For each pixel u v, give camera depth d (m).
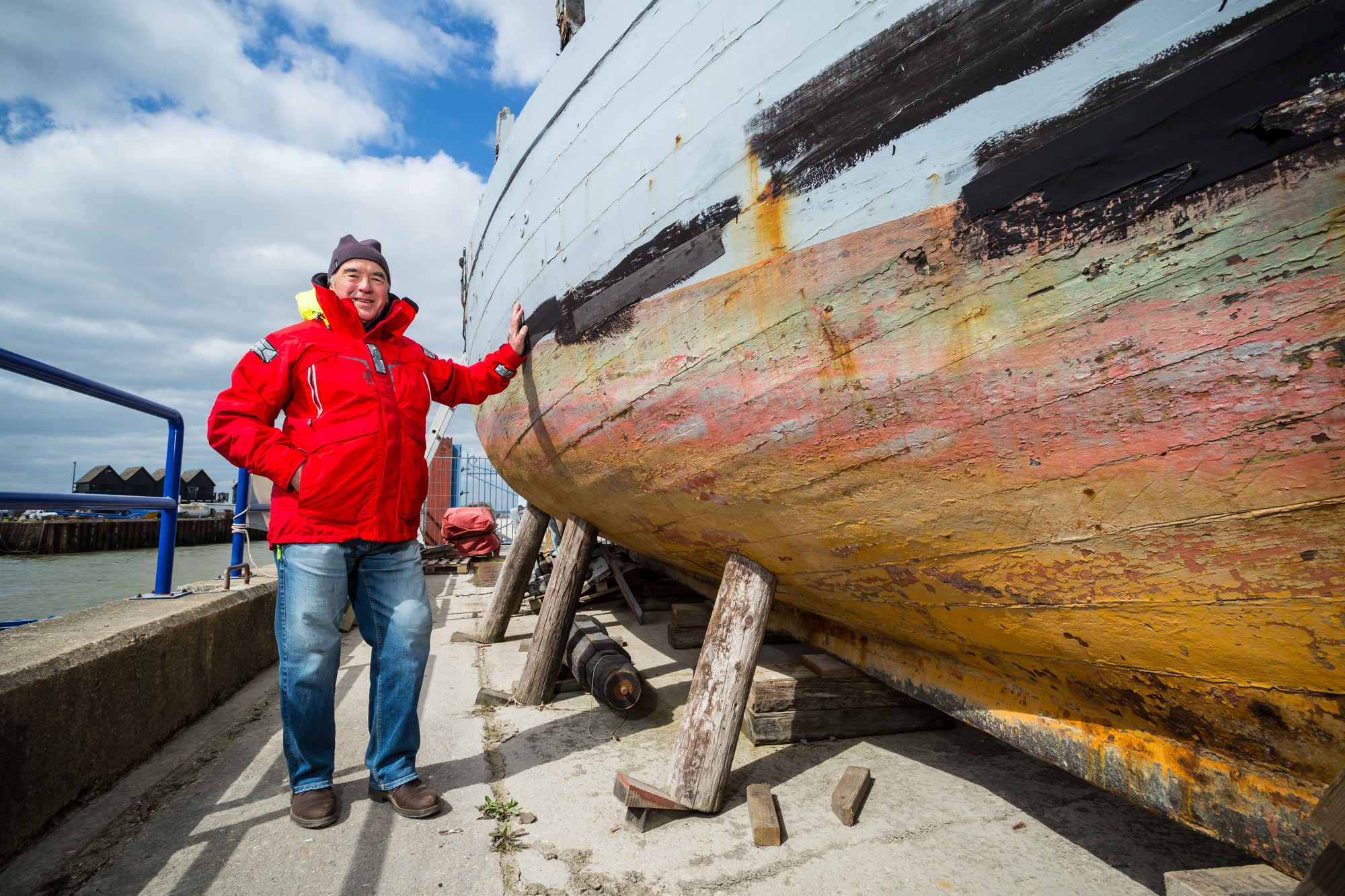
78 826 1.75
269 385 1.78
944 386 1.17
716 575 2.69
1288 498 0.93
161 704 2.30
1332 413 0.85
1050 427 1.09
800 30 1.27
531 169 2.24
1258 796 1.18
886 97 1.16
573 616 3.01
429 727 2.58
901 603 1.67
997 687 1.74
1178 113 0.88
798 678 2.45
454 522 8.45
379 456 1.83
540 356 2.24
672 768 1.89
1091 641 1.31
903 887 1.49
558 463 2.45
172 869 1.57
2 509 2.07
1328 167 0.78
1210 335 0.91
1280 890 1.10
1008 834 1.73
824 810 1.87
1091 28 0.94
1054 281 1.01
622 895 1.47
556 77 2.06
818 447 1.40
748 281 1.38
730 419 1.53
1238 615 1.06
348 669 3.47
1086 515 1.14
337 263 2.01
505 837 1.71
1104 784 1.45
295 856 1.64
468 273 3.68
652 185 1.61
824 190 1.24
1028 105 1.01
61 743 1.76
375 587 1.95
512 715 2.74
